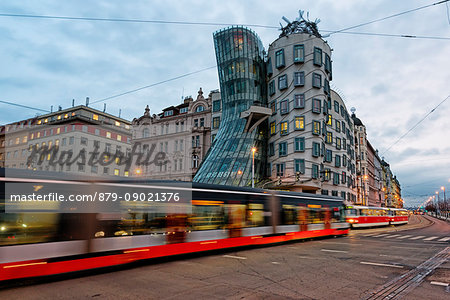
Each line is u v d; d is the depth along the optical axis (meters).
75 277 8.69
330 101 45.62
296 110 39.69
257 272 9.25
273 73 43.44
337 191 44.97
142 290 7.24
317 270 9.52
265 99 45.34
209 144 49.72
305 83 40.06
